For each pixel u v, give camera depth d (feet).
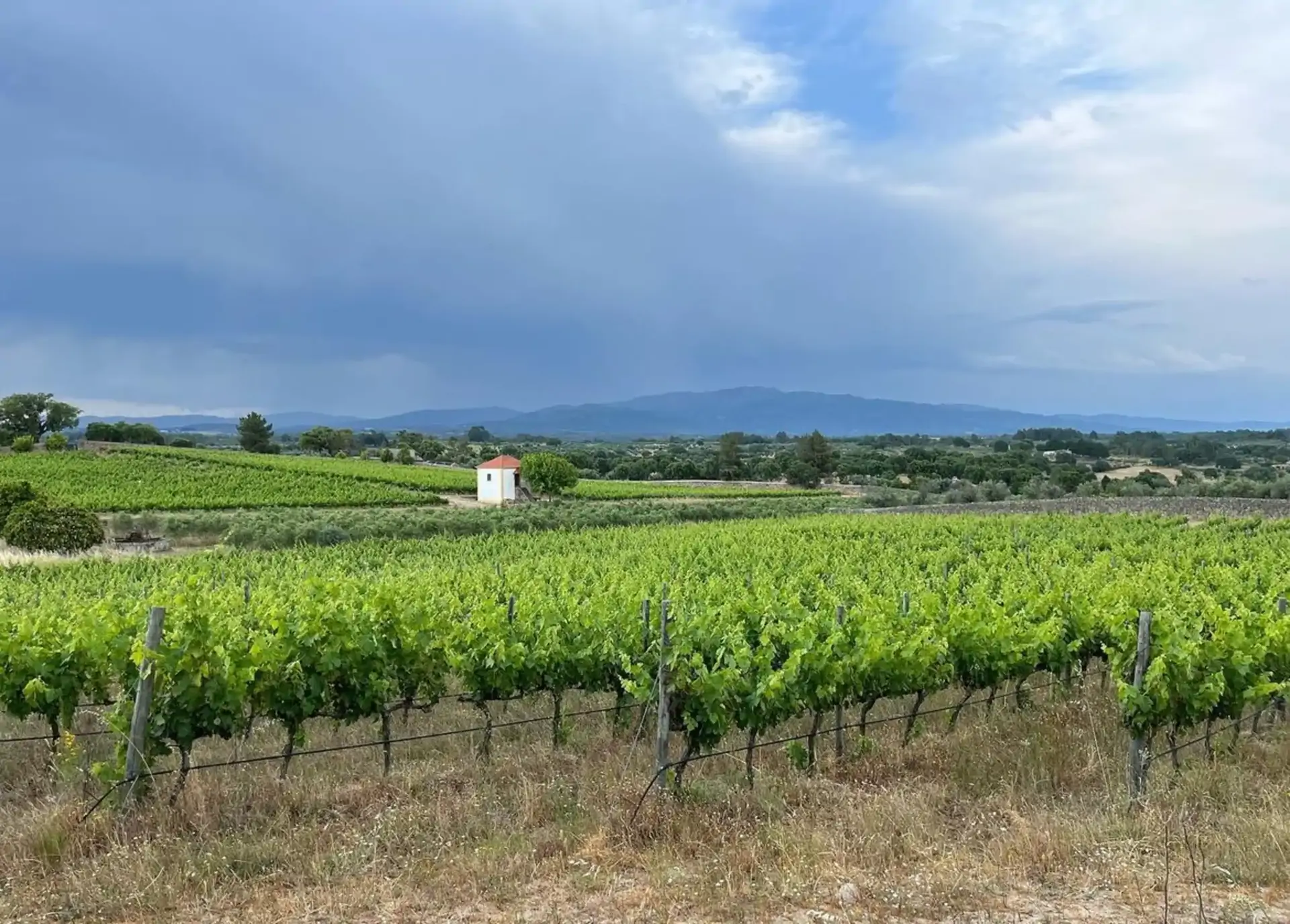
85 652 31.09
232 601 46.50
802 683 29.09
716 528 121.19
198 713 26.58
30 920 18.79
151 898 19.43
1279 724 36.45
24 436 330.54
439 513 164.76
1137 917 18.40
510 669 32.68
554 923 18.43
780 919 18.53
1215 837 21.68
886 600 42.19
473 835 23.38
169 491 216.54
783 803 25.13
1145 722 26.84
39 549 120.78
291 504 200.03
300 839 22.74
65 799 26.30
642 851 22.16
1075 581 56.85
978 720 35.65
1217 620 32.78
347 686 29.86
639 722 33.73
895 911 18.67
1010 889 19.69
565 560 83.35
